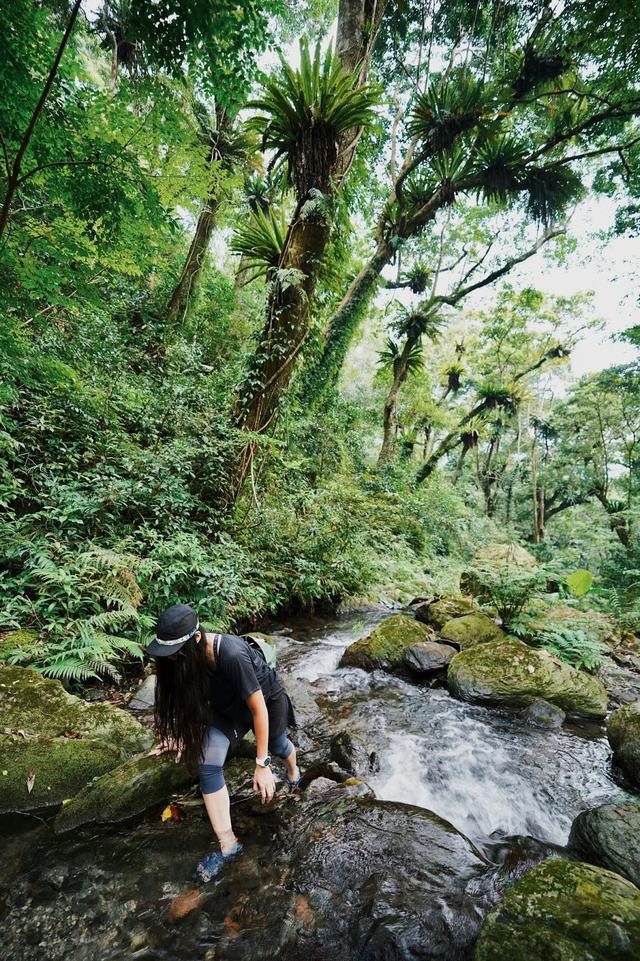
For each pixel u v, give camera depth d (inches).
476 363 900.6
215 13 86.0
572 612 225.9
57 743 86.5
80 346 225.3
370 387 1039.6
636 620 234.1
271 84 212.4
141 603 145.6
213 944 54.3
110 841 70.9
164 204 127.9
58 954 52.4
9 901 59.1
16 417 176.2
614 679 164.6
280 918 57.7
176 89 106.3
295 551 236.7
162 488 177.9
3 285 104.6
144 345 314.7
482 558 364.2
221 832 66.5
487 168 502.0
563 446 833.5
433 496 598.5
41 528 144.7
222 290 433.1
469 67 495.2
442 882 62.7
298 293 225.9
